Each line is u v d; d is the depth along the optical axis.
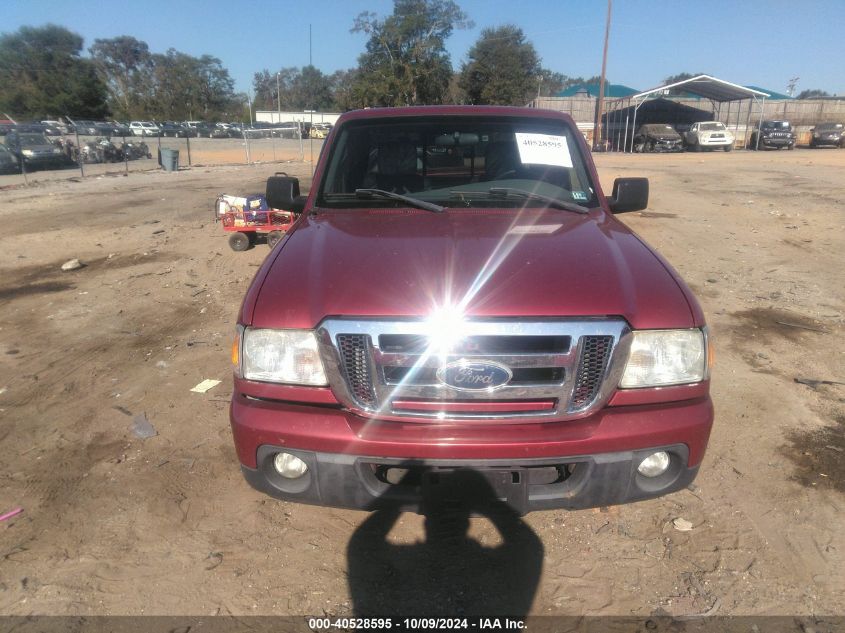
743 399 3.94
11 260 8.23
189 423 3.71
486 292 2.20
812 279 6.68
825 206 11.41
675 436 2.19
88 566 2.54
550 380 2.16
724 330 5.17
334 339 2.15
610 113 42.03
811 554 2.58
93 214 12.02
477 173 3.43
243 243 8.37
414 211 3.16
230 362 4.63
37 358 4.80
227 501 2.97
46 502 2.97
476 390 2.12
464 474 2.16
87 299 6.38
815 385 4.12
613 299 2.20
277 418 2.21
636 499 2.28
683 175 18.08
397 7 50.59
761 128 36.88
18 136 23.88
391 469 2.27
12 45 62.81
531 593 2.41
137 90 86.62
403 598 2.39
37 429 3.67
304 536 2.73
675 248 8.21
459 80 58.28
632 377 2.21
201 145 40.88
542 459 2.13
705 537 2.69
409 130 3.50
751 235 9.02
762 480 3.08
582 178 3.46
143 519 2.84
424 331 2.10
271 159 30.33
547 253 2.50
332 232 2.83
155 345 5.04
